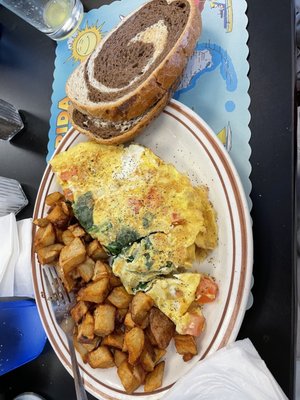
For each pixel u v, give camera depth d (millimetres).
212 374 241
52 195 327
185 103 305
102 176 306
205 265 276
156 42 293
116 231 288
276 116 277
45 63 389
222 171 267
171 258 271
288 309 255
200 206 274
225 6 303
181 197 274
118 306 293
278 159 271
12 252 344
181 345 267
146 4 307
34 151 381
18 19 414
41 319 322
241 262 251
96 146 313
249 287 248
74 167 314
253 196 273
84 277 303
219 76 298
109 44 313
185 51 280
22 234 353
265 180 272
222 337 254
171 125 296
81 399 285
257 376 233
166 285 272
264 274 263
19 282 345
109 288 295
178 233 271
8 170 388
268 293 261
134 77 294
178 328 265
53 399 328
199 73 305
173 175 283
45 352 340
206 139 277
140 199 285
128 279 284
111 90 299
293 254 257
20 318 333
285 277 258
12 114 380
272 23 288
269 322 259
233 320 250
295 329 252
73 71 341
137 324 278
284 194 265
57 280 320
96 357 294
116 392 291
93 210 300
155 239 276
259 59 289
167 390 274
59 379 331
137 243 283
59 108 373
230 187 262
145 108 288
